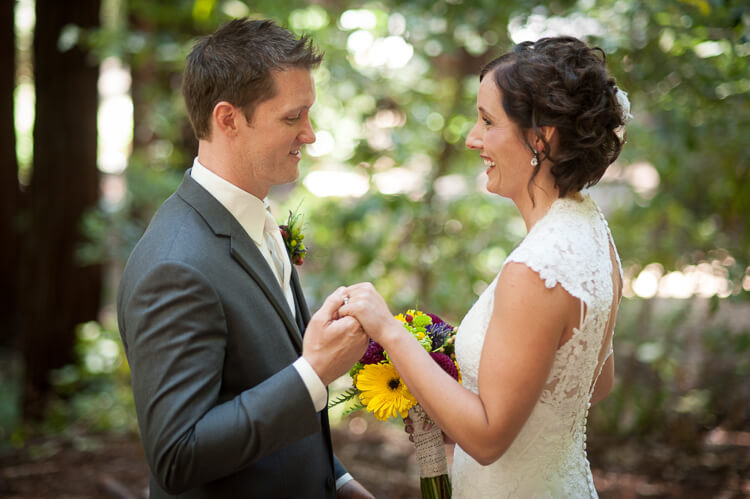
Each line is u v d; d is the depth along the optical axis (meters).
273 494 1.58
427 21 3.88
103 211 4.89
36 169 5.20
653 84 3.34
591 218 1.62
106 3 5.90
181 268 1.44
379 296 1.58
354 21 4.11
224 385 1.53
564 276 1.46
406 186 4.41
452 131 4.48
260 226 1.68
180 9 4.59
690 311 4.55
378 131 4.29
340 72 4.13
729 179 3.83
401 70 4.41
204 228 1.56
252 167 1.62
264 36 1.57
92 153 5.27
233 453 1.39
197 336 1.42
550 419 1.61
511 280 1.47
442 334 1.80
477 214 4.64
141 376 1.40
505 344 1.46
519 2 3.50
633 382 4.36
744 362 4.57
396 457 4.19
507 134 1.57
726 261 3.79
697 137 3.61
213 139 1.62
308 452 1.69
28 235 5.27
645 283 4.42
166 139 5.22
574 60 1.55
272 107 1.56
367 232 4.42
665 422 4.26
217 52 1.57
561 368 1.54
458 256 4.57
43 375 5.18
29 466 4.18
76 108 5.16
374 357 1.72
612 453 4.08
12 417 5.20
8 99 7.41
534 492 1.63
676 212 4.09
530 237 1.55
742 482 3.66
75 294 5.27
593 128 1.50
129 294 1.49
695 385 4.56
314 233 4.44
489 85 1.59
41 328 5.19
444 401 1.49
